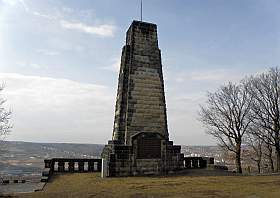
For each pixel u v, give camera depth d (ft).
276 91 135.95
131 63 93.61
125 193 59.93
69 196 58.08
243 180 77.30
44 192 63.62
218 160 176.65
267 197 54.34
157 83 94.99
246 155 175.22
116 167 85.71
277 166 133.08
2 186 79.66
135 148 88.07
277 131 132.77
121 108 91.25
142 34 97.25
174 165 92.84
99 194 59.41
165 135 92.43
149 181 75.66
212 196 55.77
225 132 140.36
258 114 138.31
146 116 91.50
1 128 116.88
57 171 99.55
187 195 56.85
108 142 92.17
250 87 151.64
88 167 101.55
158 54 97.55
